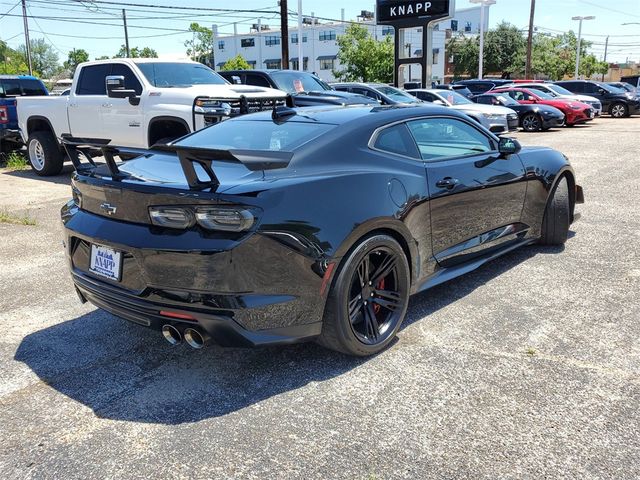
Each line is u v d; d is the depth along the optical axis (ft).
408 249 12.09
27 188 31.40
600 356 11.13
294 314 10.04
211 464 8.29
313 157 11.02
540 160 16.97
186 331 9.67
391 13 70.95
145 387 10.52
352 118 12.39
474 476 7.87
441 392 10.00
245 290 9.40
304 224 9.94
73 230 11.11
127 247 9.87
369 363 11.12
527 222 16.81
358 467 8.13
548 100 69.92
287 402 9.86
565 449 8.38
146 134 28.53
